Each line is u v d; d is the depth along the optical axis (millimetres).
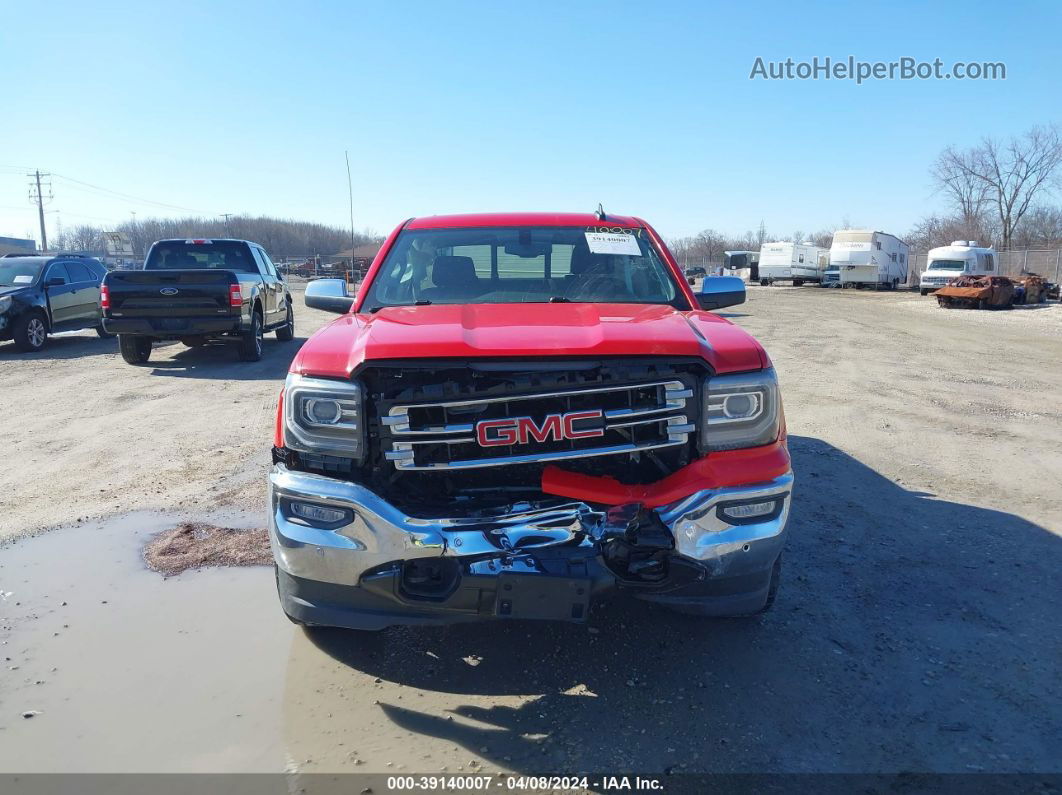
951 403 8953
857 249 42969
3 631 3535
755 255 59812
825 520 4945
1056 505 5273
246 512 5125
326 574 2826
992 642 3424
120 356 12883
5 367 11570
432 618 2820
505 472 2941
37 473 6004
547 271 4191
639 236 4492
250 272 13102
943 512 5113
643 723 2828
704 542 2805
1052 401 9164
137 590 3977
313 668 3207
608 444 2838
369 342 2826
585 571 2664
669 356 2809
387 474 2871
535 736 2756
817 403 8859
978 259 36938
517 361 2771
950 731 2779
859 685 3084
